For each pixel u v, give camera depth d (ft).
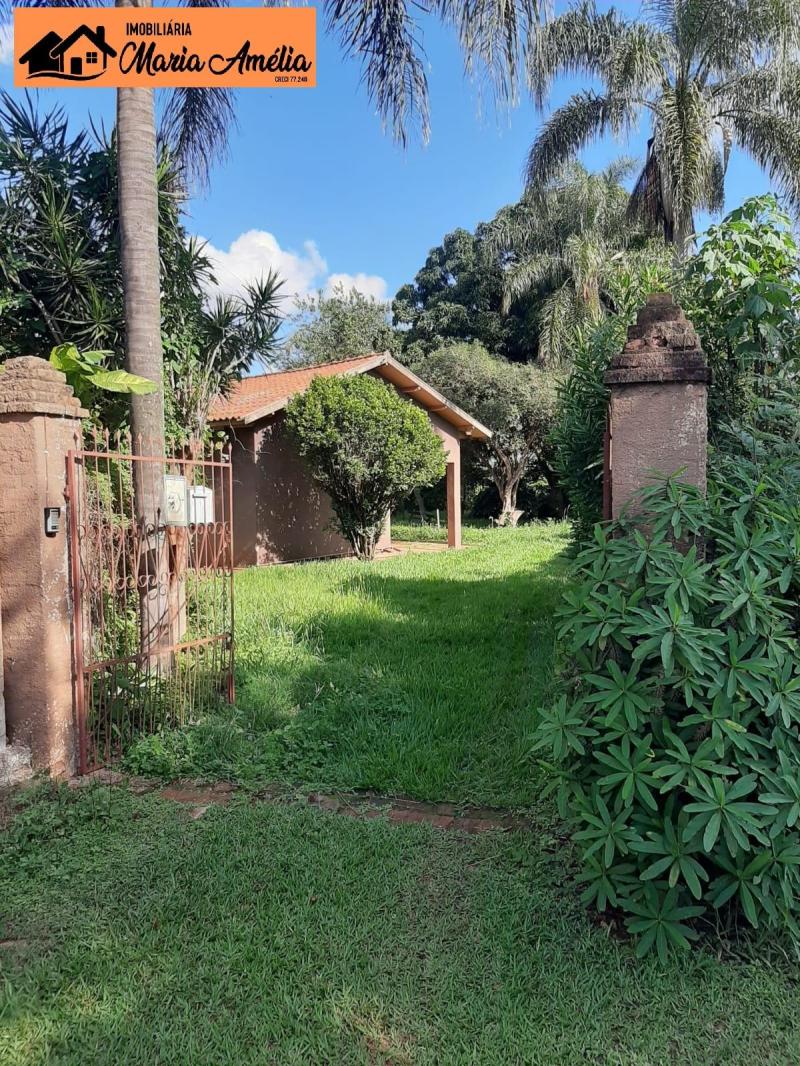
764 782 6.30
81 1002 6.01
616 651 7.20
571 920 7.06
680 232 36.86
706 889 6.78
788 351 11.82
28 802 9.92
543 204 46.93
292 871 8.05
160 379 15.06
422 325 81.05
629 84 38.27
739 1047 5.46
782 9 34.37
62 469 11.16
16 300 18.12
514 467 65.16
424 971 6.32
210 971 6.34
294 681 15.52
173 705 13.29
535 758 10.74
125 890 7.73
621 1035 5.59
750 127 38.11
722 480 8.18
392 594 25.76
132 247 14.74
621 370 7.61
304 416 35.68
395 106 19.77
